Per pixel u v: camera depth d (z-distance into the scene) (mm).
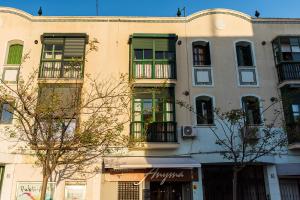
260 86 18172
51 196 15531
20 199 15695
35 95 15969
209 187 16797
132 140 14062
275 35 19312
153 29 19016
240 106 17719
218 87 18016
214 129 17141
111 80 17703
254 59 18688
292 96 17438
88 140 12477
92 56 18172
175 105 17422
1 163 16016
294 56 18516
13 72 17703
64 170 15320
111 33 18797
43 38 18078
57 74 17406
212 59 18547
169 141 16547
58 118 12805
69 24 18828
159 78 17547
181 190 17047
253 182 16984
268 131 15492
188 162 15812
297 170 16547
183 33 19016
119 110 14898
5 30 18438
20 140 16031
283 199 16625
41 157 12023
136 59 18016
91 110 16578
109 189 16047
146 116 17203
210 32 19109
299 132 16625
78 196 15828
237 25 19344
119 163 15570
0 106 13625
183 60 18438
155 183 17016
